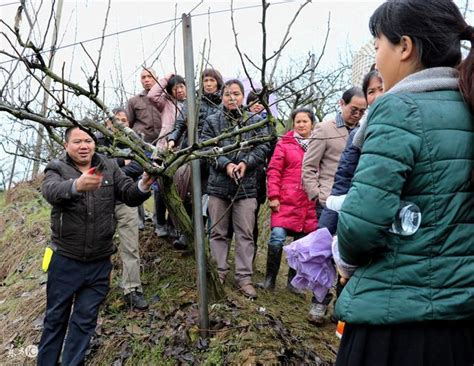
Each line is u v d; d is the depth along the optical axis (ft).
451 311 3.97
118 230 11.35
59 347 9.30
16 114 7.31
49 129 8.04
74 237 9.07
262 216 19.19
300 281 9.27
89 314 9.23
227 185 11.19
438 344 4.05
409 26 4.41
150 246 13.47
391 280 4.13
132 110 14.34
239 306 10.14
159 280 12.12
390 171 4.00
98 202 9.21
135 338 9.98
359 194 4.09
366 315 4.16
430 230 4.06
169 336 9.66
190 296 10.88
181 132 12.41
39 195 22.89
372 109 4.33
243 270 11.28
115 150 8.05
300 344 9.18
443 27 4.37
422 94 4.28
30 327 11.87
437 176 4.06
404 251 4.10
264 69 7.21
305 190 10.91
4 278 16.53
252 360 8.33
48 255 9.28
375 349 4.18
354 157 7.80
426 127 4.09
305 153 11.06
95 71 7.97
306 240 9.16
